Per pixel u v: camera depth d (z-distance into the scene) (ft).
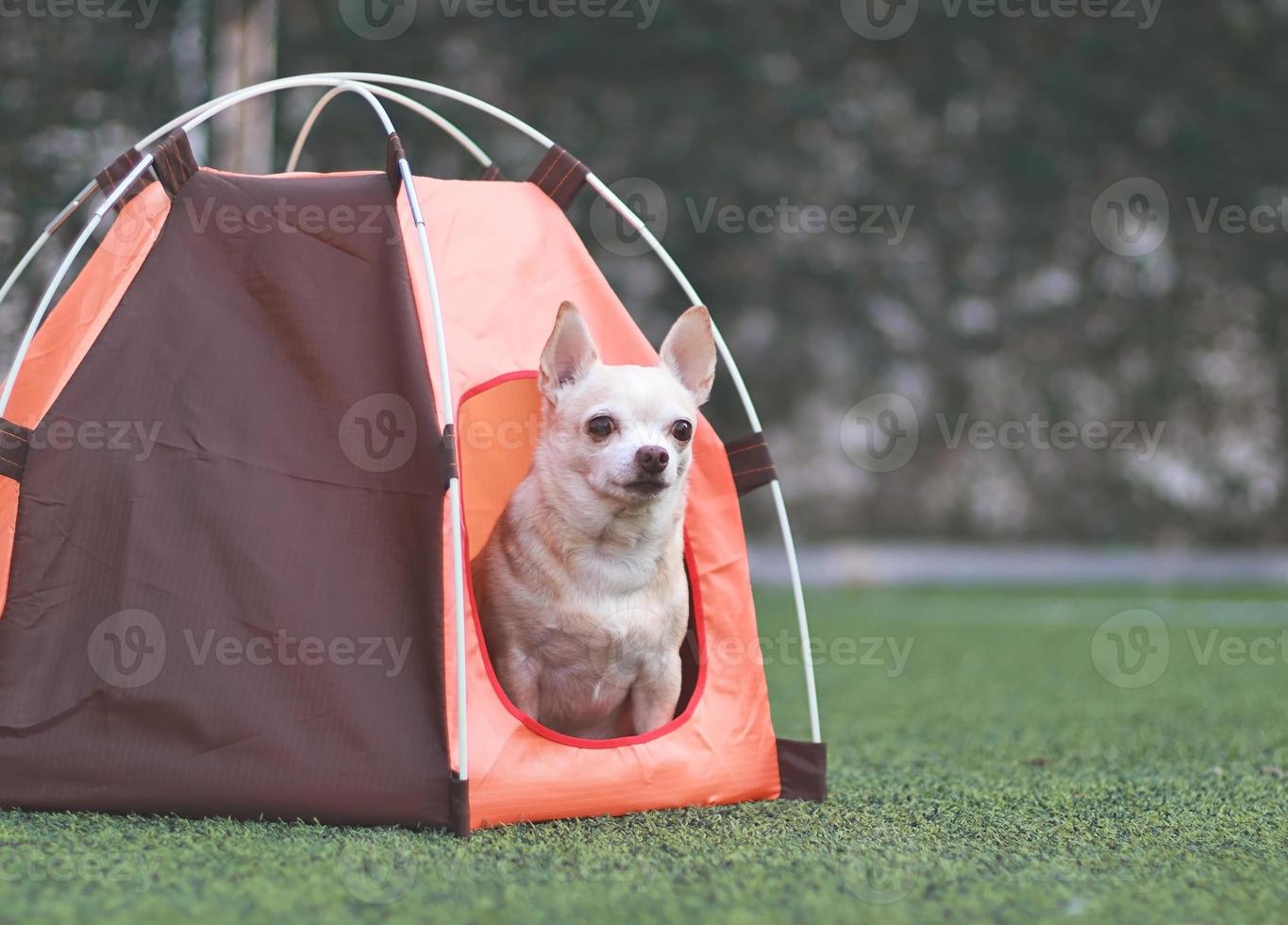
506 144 41.19
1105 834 10.00
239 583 9.91
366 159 38.01
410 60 39.73
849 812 10.91
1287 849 9.57
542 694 11.80
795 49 45.11
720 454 12.46
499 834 9.52
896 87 47.24
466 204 11.91
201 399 10.34
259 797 9.52
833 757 14.44
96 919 6.97
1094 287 49.32
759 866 8.63
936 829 10.16
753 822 10.36
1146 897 8.04
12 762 9.61
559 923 7.15
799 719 17.84
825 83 45.55
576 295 12.32
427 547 9.89
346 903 7.43
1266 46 48.44
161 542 9.98
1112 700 19.79
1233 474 51.70
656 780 10.81
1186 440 52.01
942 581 50.03
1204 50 48.19
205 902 7.36
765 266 44.62
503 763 9.97
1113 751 14.78
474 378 11.00
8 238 34.35
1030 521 52.49
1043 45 47.67
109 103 35.65
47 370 11.62
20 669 9.77
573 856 8.86
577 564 11.27
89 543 9.99
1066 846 9.57
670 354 12.46
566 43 41.93
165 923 6.93
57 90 35.29
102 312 10.86
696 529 12.28
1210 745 15.25
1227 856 9.28
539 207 12.47
